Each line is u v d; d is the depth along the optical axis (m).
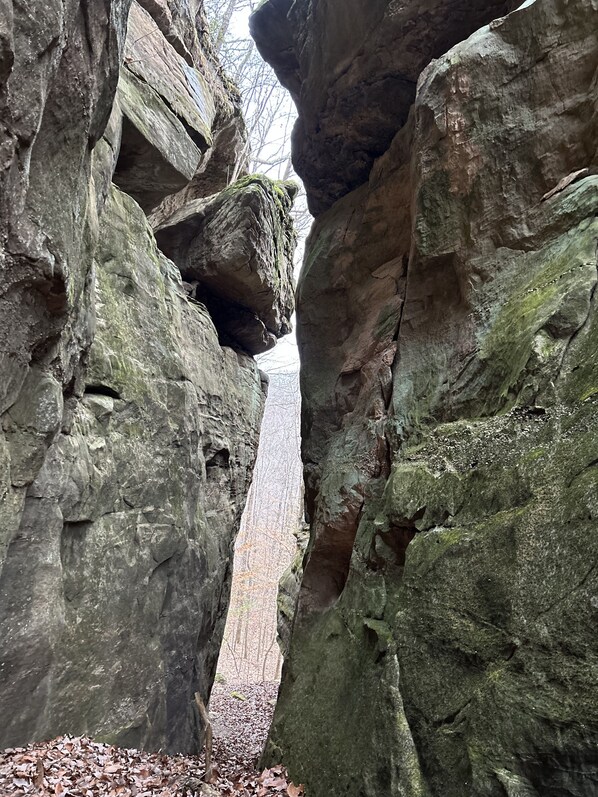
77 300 5.95
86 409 7.05
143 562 7.58
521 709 2.94
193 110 11.00
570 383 3.64
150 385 8.52
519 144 5.14
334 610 5.75
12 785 4.31
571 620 2.88
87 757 5.44
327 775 4.32
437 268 5.73
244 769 6.25
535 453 3.57
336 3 7.47
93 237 6.62
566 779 2.68
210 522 10.64
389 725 3.67
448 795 3.17
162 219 13.24
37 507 5.69
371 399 6.50
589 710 2.65
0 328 4.62
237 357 13.76
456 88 5.52
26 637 5.38
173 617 8.18
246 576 28.98
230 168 14.39
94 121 5.58
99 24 4.97
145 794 4.80
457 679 3.42
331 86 8.10
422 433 5.23
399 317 6.77
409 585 4.05
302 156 9.38
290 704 5.62
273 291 13.40
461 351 5.14
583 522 2.99
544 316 4.06
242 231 12.12
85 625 6.36
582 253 4.16
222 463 11.84
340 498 6.37
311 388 8.34
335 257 8.50
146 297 9.05
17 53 3.83
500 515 3.59
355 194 8.82
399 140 7.61
